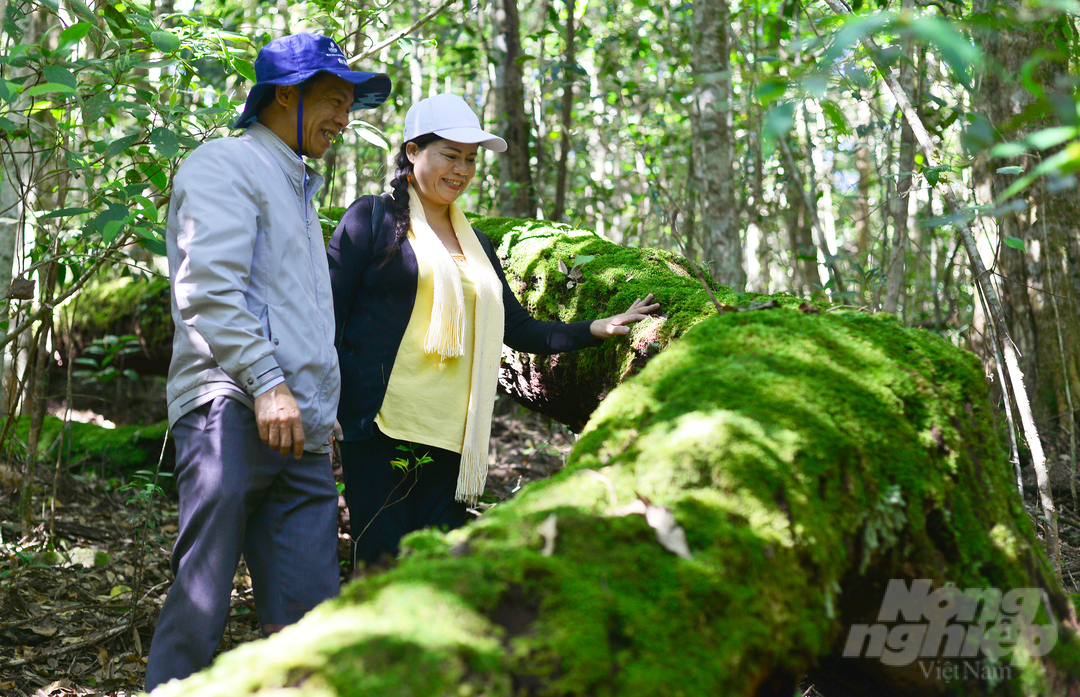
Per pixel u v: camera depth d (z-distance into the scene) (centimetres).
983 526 138
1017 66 384
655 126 773
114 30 299
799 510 112
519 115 655
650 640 91
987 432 150
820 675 151
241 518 187
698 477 113
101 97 259
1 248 372
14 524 357
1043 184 424
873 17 86
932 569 131
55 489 339
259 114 208
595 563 98
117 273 526
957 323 502
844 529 118
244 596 305
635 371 237
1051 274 429
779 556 106
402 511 245
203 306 178
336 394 201
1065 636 140
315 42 203
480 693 82
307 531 198
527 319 262
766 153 103
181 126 293
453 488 253
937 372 149
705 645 93
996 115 385
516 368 294
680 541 102
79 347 505
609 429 137
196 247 179
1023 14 107
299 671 83
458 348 238
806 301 212
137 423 522
